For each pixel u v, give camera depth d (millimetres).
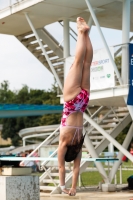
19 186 14789
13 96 137375
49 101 107562
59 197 21359
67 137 11281
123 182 32344
